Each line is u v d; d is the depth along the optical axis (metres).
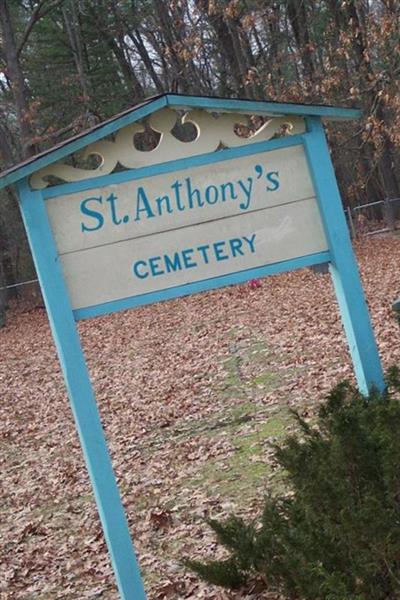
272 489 7.77
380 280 21.69
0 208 41.31
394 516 4.26
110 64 40.06
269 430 10.44
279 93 19.58
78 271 4.94
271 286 25.12
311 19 26.09
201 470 9.66
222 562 5.59
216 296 25.94
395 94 15.67
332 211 5.14
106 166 4.97
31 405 17.14
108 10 36.88
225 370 15.18
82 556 8.05
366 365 5.19
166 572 6.95
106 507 4.88
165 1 29.38
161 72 43.44
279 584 5.15
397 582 4.18
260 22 24.09
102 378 17.86
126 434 12.52
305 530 4.76
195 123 5.04
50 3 34.75
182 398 13.88
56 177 4.94
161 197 5.01
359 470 4.48
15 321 34.09
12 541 9.06
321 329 16.08
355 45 18.36
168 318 24.22
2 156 37.41
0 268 39.94
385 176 35.56
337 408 5.05
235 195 5.08
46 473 11.66
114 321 26.36
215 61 33.25
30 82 39.41
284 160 5.12
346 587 4.29
